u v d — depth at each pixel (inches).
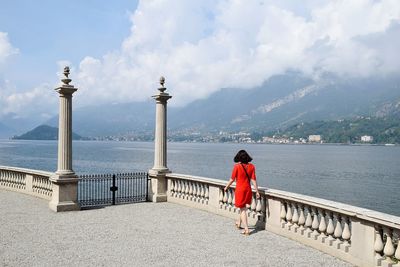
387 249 296.7
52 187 585.6
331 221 360.5
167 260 339.6
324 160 5167.3
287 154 7017.7
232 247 379.6
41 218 506.3
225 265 328.8
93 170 2731.3
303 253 362.0
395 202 1941.4
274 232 434.6
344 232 341.7
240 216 454.6
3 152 5753.0
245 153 436.5
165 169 642.2
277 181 2716.5
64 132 561.3
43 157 4507.9
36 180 667.4
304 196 395.5
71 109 568.7
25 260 335.0
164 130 645.9
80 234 424.8
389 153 7573.8
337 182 2706.7
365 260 317.4
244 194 427.8
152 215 530.6
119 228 454.6
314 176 3083.2
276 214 432.1
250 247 379.9
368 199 2025.1
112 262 332.8
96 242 393.4
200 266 325.7
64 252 359.3
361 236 322.0
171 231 441.1
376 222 301.7
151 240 402.9
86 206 592.4
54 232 432.8
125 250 367.6
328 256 353.7
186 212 551.8
